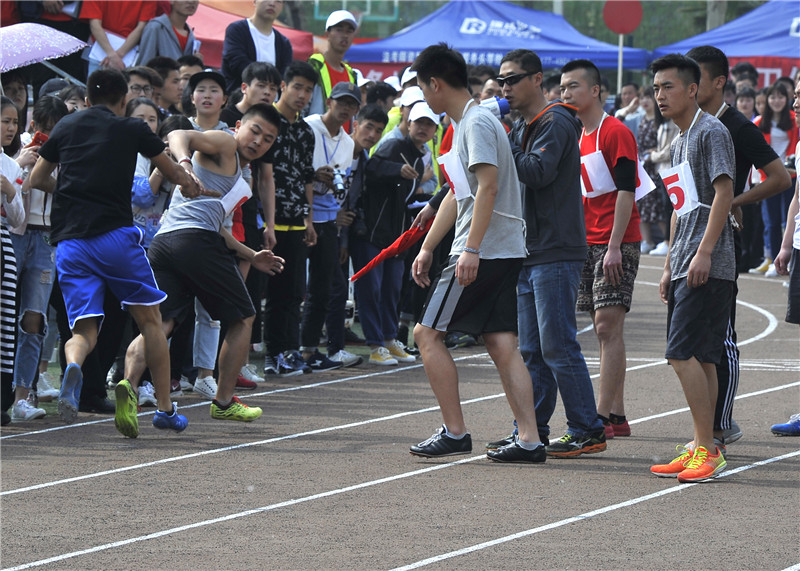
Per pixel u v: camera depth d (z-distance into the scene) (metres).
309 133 27.09
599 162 20.39
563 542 14.30
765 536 14.59
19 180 21.17
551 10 88.94
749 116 49.69
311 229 27.47
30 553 13.88
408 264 31.75
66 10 32.81
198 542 14.30
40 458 18.98
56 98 22.62
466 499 16.42
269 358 28.09
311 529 14.88
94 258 20.27
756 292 44.56
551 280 18.84
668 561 13.56
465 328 18.67
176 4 33.75
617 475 17.97
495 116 18.47
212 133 21.98
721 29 65.31
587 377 19.25
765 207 49.69
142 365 21.48
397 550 13.95
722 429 19.52
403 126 29.52
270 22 32.25
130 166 20.44
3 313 21.27
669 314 18.11
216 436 20.89
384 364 29.45
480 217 17.91
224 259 21.77
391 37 61.41
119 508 15.91
